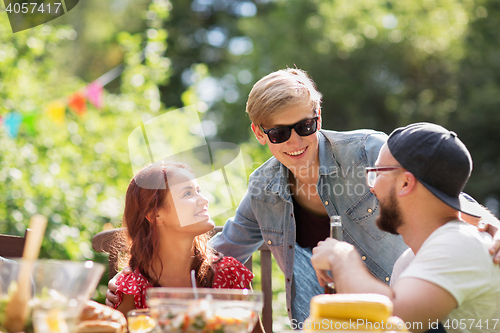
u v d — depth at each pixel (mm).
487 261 1253
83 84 5117
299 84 1892
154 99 4949
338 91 12047
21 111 3826
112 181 4195
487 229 1409
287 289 2119
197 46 15023
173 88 14414
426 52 12031
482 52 11703
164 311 1016
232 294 1059
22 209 3459
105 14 10062
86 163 4188
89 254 3693
